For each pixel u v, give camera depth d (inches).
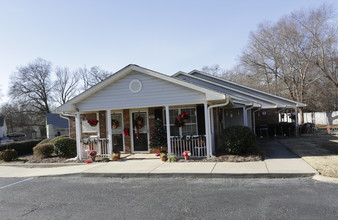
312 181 261.6
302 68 1288.1
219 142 528.1
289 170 296.8
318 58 1243.2
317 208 185.9
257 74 1444.4
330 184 246.8
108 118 446.9
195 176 308.2
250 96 702.5
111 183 304.7
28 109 1963.6
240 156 391.5
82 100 454.6
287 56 1339.8
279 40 1344.7
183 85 399.9
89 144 480.1
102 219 189.8
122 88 434.9
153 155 469.1
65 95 2149.4
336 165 305.6
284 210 185.2
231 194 230.5
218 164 354.6
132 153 503.5
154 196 239.0
